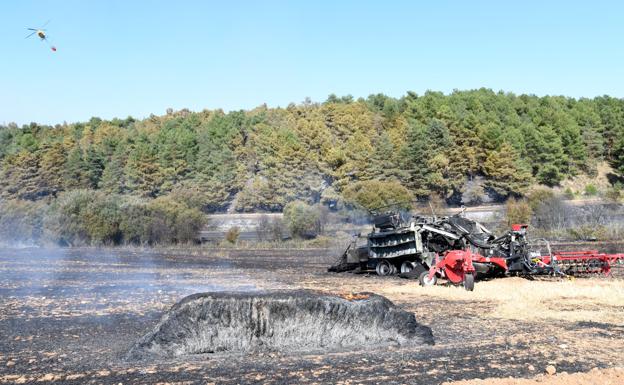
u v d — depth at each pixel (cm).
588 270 1986
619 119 9506
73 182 7575
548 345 993
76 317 1278
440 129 7338
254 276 2133
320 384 783
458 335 1080
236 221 5638
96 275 2155
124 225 4012
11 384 801
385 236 2084
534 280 1844
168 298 1558
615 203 5381
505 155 7100
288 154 7081
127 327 1170
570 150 8644
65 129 11838
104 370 865
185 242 4081
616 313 1272
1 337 1080
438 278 1895
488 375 821
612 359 903
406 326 1020
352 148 7169
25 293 1658
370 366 871
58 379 821
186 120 11294
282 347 986
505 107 10325
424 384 780
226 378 817
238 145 8612
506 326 1153
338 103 10881
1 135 10394
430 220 2062
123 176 7744
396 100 11488
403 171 6756
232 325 977
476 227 2016
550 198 4428
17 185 7538
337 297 1023
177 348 947
